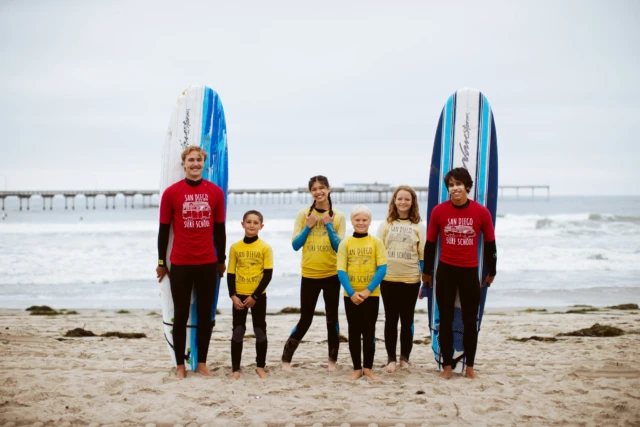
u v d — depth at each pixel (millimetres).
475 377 3574
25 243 16297
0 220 32188
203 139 3969
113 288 10477
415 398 3062
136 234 19609
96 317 7602
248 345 5219
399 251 3744
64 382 3367
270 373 3703
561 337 5707
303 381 3469
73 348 4871
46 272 11836
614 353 4551
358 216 3463
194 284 3559
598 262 13094
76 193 50188
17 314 7883
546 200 78188
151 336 5980
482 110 4070
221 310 8469
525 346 5102
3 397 3041
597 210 45062
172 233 3748
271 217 35031
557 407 2932
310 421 2729
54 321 7047
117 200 83562
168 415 2789
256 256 3607
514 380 3514
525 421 2730
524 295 9656
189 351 3693
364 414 2812
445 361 3604
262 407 2918
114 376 3537
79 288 10461
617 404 2949
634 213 41031
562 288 10273
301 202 69688
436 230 3613
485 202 4055
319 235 3688
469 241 3504
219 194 3541
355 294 3426
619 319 7125
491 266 3641
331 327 3770
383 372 3748
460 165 4066
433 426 2674
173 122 3961
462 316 3611
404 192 3752
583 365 3986
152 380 3414
